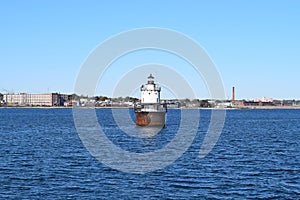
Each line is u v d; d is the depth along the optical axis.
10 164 46.91
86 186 36.00
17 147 64.31
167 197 32.72
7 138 80.75
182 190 34.88
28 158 51.78
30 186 35.81
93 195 33.12
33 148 62.97
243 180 38.69
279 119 190.88
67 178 39.12
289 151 60.53
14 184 36.50
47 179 38.62
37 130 104.38
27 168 44.31
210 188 35.56
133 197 32.66
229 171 43.19
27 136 86.00
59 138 81.44
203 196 33.00
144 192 34.19
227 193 33.94
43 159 50.97
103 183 37.19
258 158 52.75
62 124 131.12
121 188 35.44
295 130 110.69
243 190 34.88
